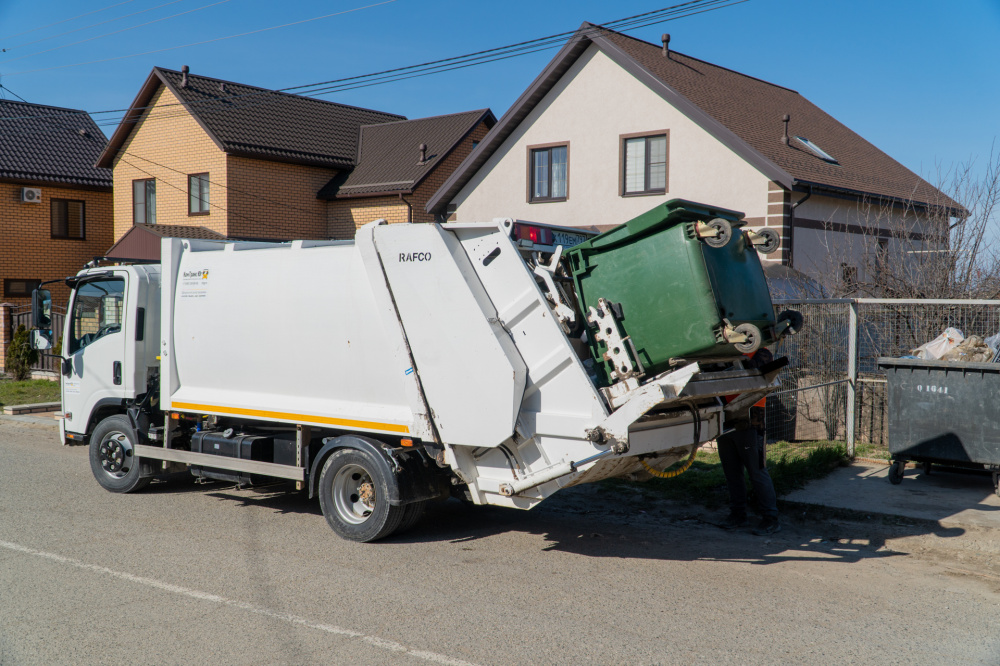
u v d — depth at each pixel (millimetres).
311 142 26016
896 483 8586
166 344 8203
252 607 5309
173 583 5781
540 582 5875
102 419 9172
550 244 6504
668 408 6293
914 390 8477
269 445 7684
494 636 4844
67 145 29250
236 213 23875
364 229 6688
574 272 6164
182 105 24641
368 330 6777
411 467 6723
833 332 10703
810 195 17219
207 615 5160
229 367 7766
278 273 7391
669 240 5766
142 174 25812
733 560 6480
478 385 6211
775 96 23734
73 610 5238
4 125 28562
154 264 9086
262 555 6492
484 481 6535
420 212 24406
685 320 5703
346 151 26562
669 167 18250
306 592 5613
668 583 5883
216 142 23484
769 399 10547
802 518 7695
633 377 5852
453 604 5395
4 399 16469
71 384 9211
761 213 17062
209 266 7934
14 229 26891
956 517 7262
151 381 8625
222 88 26141
